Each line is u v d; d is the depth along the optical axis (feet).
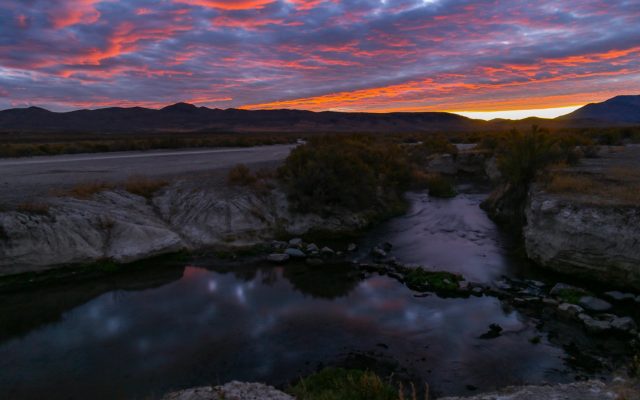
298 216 74.90
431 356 33.81
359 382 27.22
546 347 35.01
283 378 30.94
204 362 33.35
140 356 34.40
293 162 85.56
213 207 70.64
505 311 42.57
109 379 31.14
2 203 56.54
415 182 127.24
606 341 35.70
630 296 43.16
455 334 37.63
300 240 67.77
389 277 53.78
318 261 59.16
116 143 171.53
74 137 306.55
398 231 76.07
